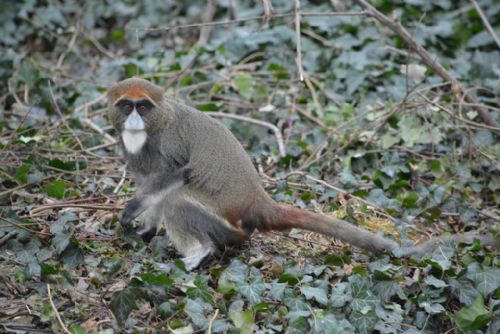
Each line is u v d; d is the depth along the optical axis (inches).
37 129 524.7
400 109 517.3
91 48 689.6
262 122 538.9
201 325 341.4
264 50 633.0
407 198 463.2
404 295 376.2
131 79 407.8
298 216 399.5
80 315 346.6
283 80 600.1
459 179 498.0
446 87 568.4
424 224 459.5
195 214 404.2
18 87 584.4
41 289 359.6
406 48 617.6
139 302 356.2
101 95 580.7
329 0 660.1
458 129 512.1
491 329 364.2
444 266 386.6
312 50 632.4
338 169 507.5
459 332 367.6
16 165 467.5
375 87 590.2
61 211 424.8
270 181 474.3
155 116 402.0
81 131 527.8
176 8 725.3
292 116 554.9
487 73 595.2
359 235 396.2
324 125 550.0
